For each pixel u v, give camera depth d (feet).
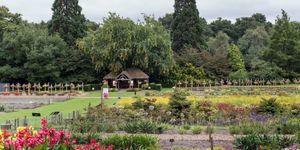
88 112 107.86
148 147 62.08
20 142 37.06
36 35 266.98
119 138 64.59
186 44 314.14
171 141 72.90
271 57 299.38
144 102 117.91
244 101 141.69
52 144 37.17
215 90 218.59
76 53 268.82
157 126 88.79
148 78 267.39
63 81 264.11
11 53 261.03
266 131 82.74
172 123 102.73
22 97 208.13
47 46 257.14
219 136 80.79
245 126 86.12
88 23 315.78
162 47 269.44
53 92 229.66
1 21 292.20
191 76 273.54
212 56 296.51
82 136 70.90
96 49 260.21
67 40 286.87
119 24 264.31
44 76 257.34
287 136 70.90
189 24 319.06
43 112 136.56
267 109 109.70
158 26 276.21
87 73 271.28
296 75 292.40
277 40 298.56
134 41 264.52
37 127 94.22
